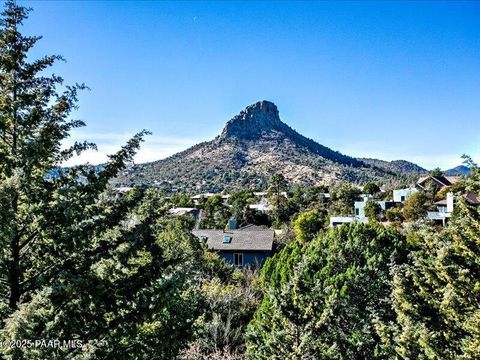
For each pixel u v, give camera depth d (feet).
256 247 127.24
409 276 36.70
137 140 20.21
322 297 38.50
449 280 28.91
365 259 57.06
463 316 28.91
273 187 263.29
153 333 20.16
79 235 17.57
